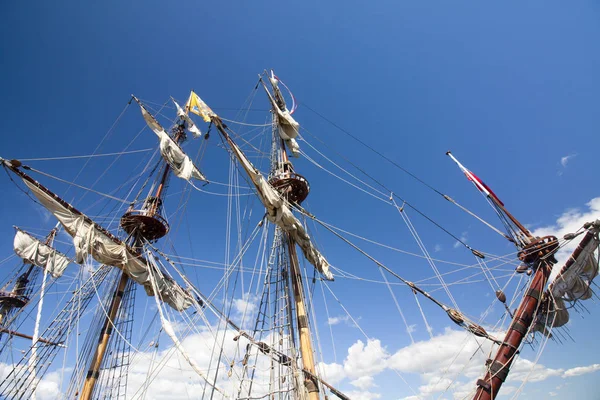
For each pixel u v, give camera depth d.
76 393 16.20
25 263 31.39
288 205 17.17
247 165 15.31
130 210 22.94
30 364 17.83
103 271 21.84
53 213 16.89
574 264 12.24
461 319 12.93
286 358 13.23
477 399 10.91
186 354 15.54
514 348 11.52
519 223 14.17
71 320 19.03
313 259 17.59
